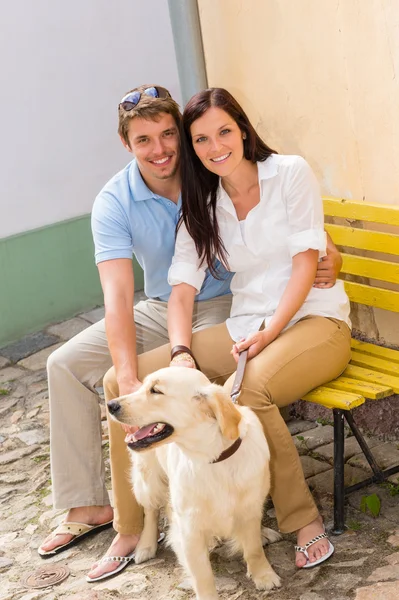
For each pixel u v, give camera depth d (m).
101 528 3.74
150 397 2.84
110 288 3.53
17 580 3.48
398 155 3.72
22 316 6.38
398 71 3.59
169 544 3.44
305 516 3.22
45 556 3.63
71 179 6.51
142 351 3.86
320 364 3.27
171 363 3.36
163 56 6.84
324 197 3.99
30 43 6.11
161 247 3.69
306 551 3.18
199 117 3.27
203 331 3.54
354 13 3.69
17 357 6.04
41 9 6.11
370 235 3.71
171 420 2.83
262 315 3.49
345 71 3.83
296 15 3.97
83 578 3.41
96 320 6.46
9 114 6.11
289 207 3.36
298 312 3.41
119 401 2.86
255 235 3.43
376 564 3.09
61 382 3.62
